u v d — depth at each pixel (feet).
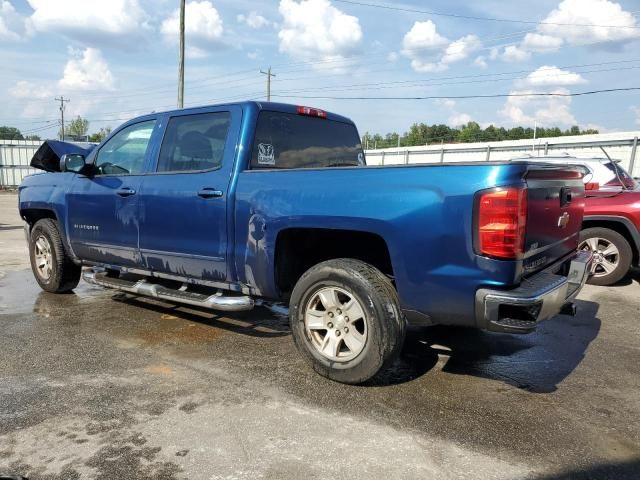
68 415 10.38
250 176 13.09
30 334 15.53
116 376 12.38
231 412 10.56
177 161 15.10
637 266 22.53
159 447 9.21
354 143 17.28
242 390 11.62
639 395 11.66
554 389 11.93
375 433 9.76
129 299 19.79
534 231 10.71
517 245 9.79
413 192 10.52
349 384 11.92
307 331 12.26
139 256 15.97
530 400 11.31
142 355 13.82
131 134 16.71
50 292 20.62
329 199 11.54
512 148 73.15
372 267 11.59
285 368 12.94
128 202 15.90
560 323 17.24
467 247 9.98
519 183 9.78
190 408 10.73
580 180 14.01
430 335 15.81
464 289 10.10
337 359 11.81
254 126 13.82
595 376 12.74
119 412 10.52
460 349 14.60
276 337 15.38
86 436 9.57
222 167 13.69
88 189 17.43
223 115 14.17
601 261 22.70
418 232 10.43
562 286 10.79
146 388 11.70
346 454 9.03
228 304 13.38
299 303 12.23
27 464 8.68
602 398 11.48
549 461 8.89
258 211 12.69
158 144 15.64
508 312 10.09
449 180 10.18
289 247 12.97
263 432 9.76
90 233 17.56
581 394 11.67
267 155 14.10
